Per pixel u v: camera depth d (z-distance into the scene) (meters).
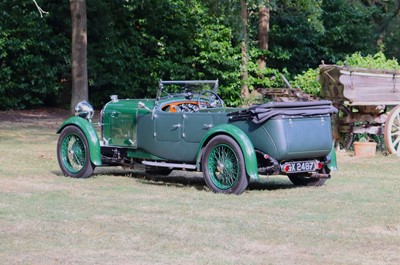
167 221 8.16
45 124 22.00
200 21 28.16
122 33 27.97
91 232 7.64
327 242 7.30
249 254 6.84
